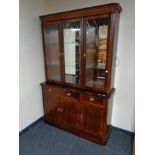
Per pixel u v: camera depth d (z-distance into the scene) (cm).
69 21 203
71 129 235
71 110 226
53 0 248
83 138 224
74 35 213
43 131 243
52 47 242
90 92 204
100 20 185
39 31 243
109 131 227
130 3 188
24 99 232
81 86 217
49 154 194
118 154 193
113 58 193
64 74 233
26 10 215
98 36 196
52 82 250
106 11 172
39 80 258
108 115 208
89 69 212
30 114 247
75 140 221
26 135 232
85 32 195
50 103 248
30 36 228
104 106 193
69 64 230
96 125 207
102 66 201
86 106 209
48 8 256
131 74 208
